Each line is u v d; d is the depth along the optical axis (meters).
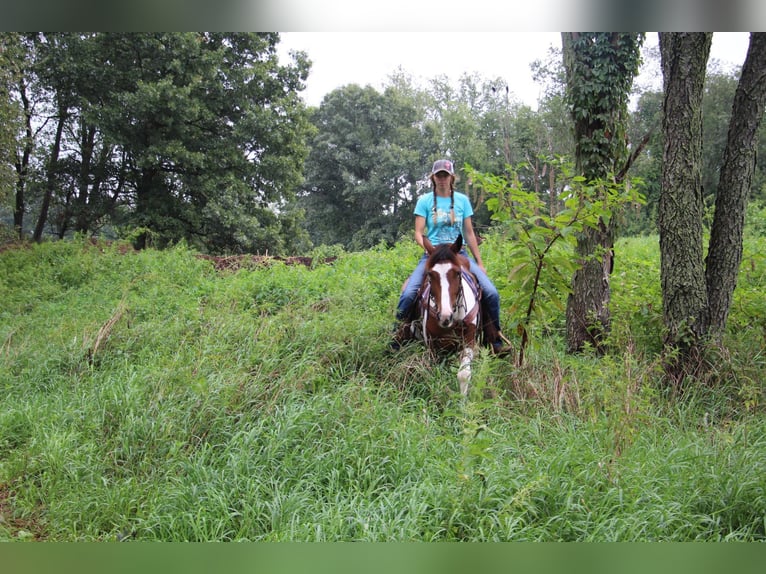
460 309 6.04
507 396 6.13
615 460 4.33
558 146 34.12
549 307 7.32
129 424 5.23
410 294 6.71
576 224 6.18
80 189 26.56
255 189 28.44
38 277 12.84
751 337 7.28
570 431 5.16
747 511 4.07
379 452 4.71
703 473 4.37
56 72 24.34
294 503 4.12
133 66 25.14
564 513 3.87
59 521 4.23
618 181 8.06
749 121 6.78
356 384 5.89
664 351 6.73
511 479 4.08
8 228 19.70
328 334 6.94
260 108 27.47
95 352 7.23
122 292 11.27
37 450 5.08
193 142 26.39
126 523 4.20
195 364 6.24
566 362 6.86
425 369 6.30
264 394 5.75
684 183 6.77
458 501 3.92
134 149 24.81
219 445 5.05
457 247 6.14
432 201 6.86
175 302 9.80
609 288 8.02
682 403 6.11
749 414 5.90
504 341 6.82
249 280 10.98
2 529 4.07
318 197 47.84
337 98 47.44
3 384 6.88
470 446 3.95
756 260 8.80
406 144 48.44
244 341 7.03
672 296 6.89
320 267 12.51
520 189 6.24
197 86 25.77
